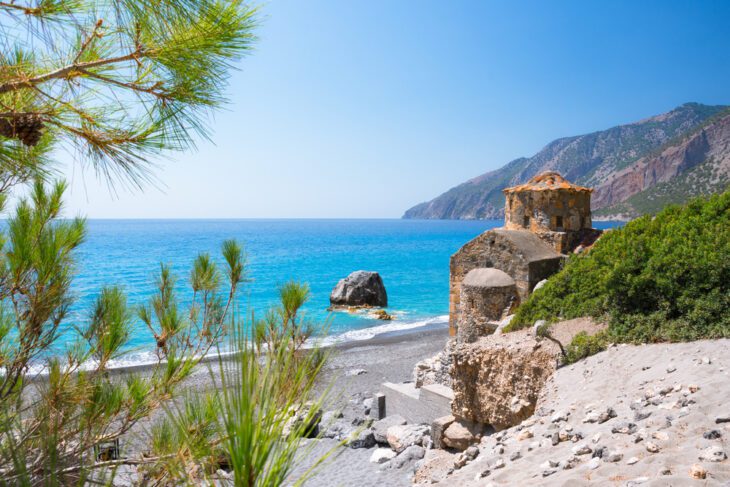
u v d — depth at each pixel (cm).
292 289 517
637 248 1315
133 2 258
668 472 511
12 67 278
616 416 748
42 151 361
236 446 138
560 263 2864
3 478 178
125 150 316
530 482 611
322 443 1677
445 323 5112
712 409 649
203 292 565
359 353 3738
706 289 1112
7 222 394
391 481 1345
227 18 287
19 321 387
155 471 332
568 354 1195
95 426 386
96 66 298
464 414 1434
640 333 1141
